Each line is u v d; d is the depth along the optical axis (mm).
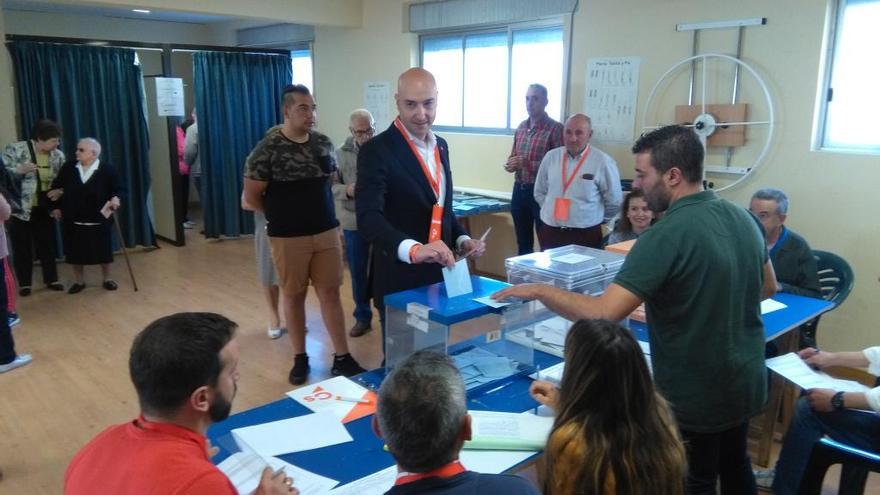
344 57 6730
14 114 5168
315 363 3686
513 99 5312
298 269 3158
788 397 2855
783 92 3652
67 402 3225
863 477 1981
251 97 6832
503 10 5082
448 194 2291
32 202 4816
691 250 1494
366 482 1403
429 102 2096
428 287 1992
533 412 1718
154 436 1092
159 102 6246
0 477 2584
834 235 3564
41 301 4832
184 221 7656
